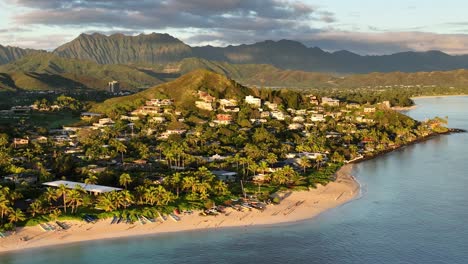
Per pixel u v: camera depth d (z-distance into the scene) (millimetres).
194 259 130625
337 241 142000
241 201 177375
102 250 136000
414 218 161250
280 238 144625
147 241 142250
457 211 168250
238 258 130875
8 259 129750
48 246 137875
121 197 161750
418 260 129000
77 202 160000
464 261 128375
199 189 177000
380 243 140250
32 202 164125
